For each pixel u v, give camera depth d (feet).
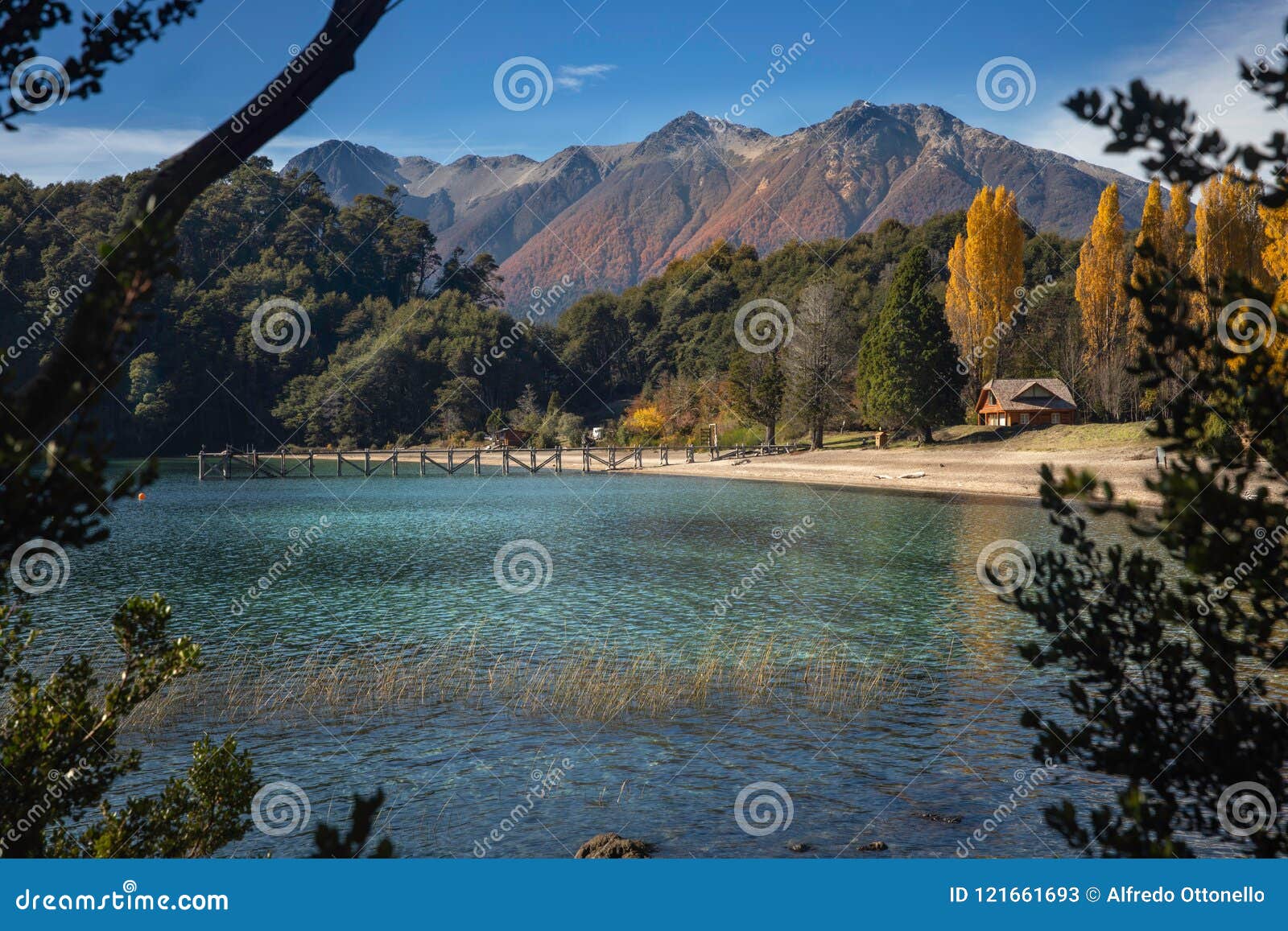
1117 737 10.88
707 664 49.47
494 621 63.41
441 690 45.96
